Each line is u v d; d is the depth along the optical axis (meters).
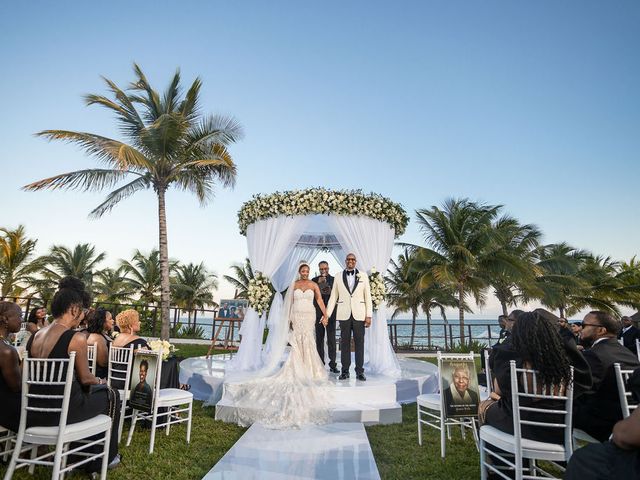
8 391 3.04
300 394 5.04
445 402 3.83
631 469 1.67
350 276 6.45
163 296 13.02
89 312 4.47
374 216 7.00
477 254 18.33
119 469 3.47
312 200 6.73
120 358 4.22
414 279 23.16
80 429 2.92
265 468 3.39
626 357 3.11
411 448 4.15
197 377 6.70
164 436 4.44
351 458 3.65
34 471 3.31
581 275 23.16
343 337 6.25
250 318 7.04
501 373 2.91
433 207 19.45
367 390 5.42
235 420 5.03
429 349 19.36
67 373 2.84
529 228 19.70
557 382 2.64
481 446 3.10
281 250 6.97
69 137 11.82
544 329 2.70
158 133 12.34
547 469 3.62
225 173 14.74
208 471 3.45
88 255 27.42
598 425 3.08
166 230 13.34
